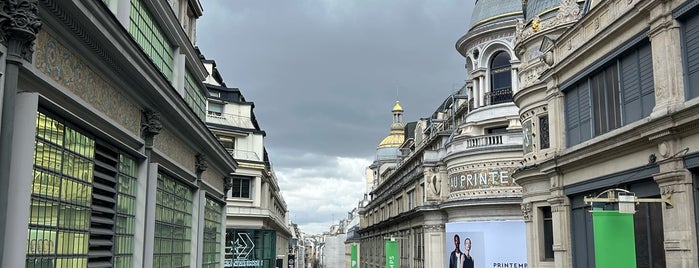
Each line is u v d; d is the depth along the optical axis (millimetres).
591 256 19625
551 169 21828
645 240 16641
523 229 35781
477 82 47219
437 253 46219
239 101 48156
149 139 13750
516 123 42500
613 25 17500
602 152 18219
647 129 15547
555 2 30484
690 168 14398
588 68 19516
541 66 25453
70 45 9516
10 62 7691
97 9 9508
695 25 14453
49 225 9359
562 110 21828
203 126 18344
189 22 22875
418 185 51438
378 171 93375
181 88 17656
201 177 19969
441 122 56656
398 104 105312
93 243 11070
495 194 39688
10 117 7742
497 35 45562
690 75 14578
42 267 9133
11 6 7551
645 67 16516
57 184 9625
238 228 45500
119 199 12555
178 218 17766
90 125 10414
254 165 46125
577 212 20812
